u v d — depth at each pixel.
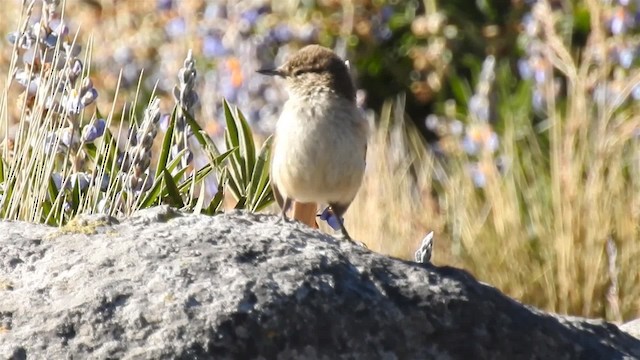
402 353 7.61
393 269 7.92
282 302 7.44
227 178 10.57
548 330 7.96
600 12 16.70
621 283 14.60
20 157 9.84
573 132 15.33
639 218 14.73
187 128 10.28
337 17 20.08
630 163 15.66
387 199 15.54
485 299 7.90
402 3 20.73
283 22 19.42
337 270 7.74
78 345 7.23
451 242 15.62
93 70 19.12
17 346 7.22
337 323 7.51
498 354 7.79
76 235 7.95
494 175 15.81
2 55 16.73
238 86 16.70
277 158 9.98
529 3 19.92
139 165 9.52
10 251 7.80
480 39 20.14
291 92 10.23
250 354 7.30
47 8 10.05
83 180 9.84
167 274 7.54
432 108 20.39
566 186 14.87
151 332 7.28
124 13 19.45
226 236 7.92
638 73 16.03
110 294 7.41
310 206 10.38
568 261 14.64
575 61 18.66
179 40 18.50
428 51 20.03
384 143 16.06
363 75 20.58
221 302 7.38
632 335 8.73
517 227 15.29
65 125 10.51
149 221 8.12
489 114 18.00
